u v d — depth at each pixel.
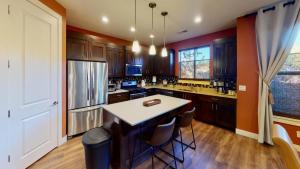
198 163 2.09
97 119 3.27
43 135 2.18
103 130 2.00
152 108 2.17
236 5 2.46
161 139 1.69
